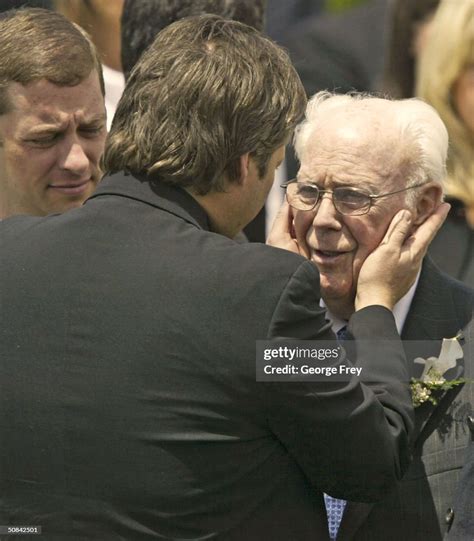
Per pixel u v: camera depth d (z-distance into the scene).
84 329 7.22
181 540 7.15
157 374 7.09
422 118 9.09
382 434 7.41
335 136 9.02
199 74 7.45
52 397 7.22
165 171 7.42
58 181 9.28
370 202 8.90
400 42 13.42
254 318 7.09
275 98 7.57
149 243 7.34
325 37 13.96
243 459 7.22
